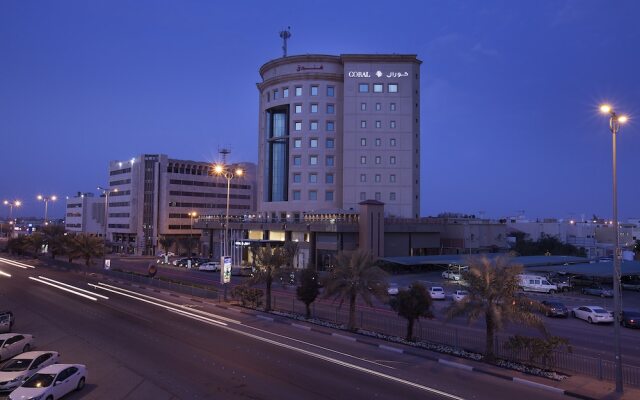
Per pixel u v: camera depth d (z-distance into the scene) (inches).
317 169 3540.8
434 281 2445.9
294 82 3641.7
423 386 800.9
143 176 5128.0
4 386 767.7
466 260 991.0
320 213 3132.4
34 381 724.7
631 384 805.2
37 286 2144.4
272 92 3779.5
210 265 3132.4
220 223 3767.2
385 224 3088.1
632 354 1029.2
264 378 840.3
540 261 2711.6
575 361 919.0
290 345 1087.0
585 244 4965.6
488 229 3641.7
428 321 1392.7
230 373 869.8
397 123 3533.5
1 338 991.6
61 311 1515.7
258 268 1563.7
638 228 4995.1
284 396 749.3
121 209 5334.6
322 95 3590.1
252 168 6087.6
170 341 1118.4
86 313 1486.2
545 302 1577.3
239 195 5856.3
